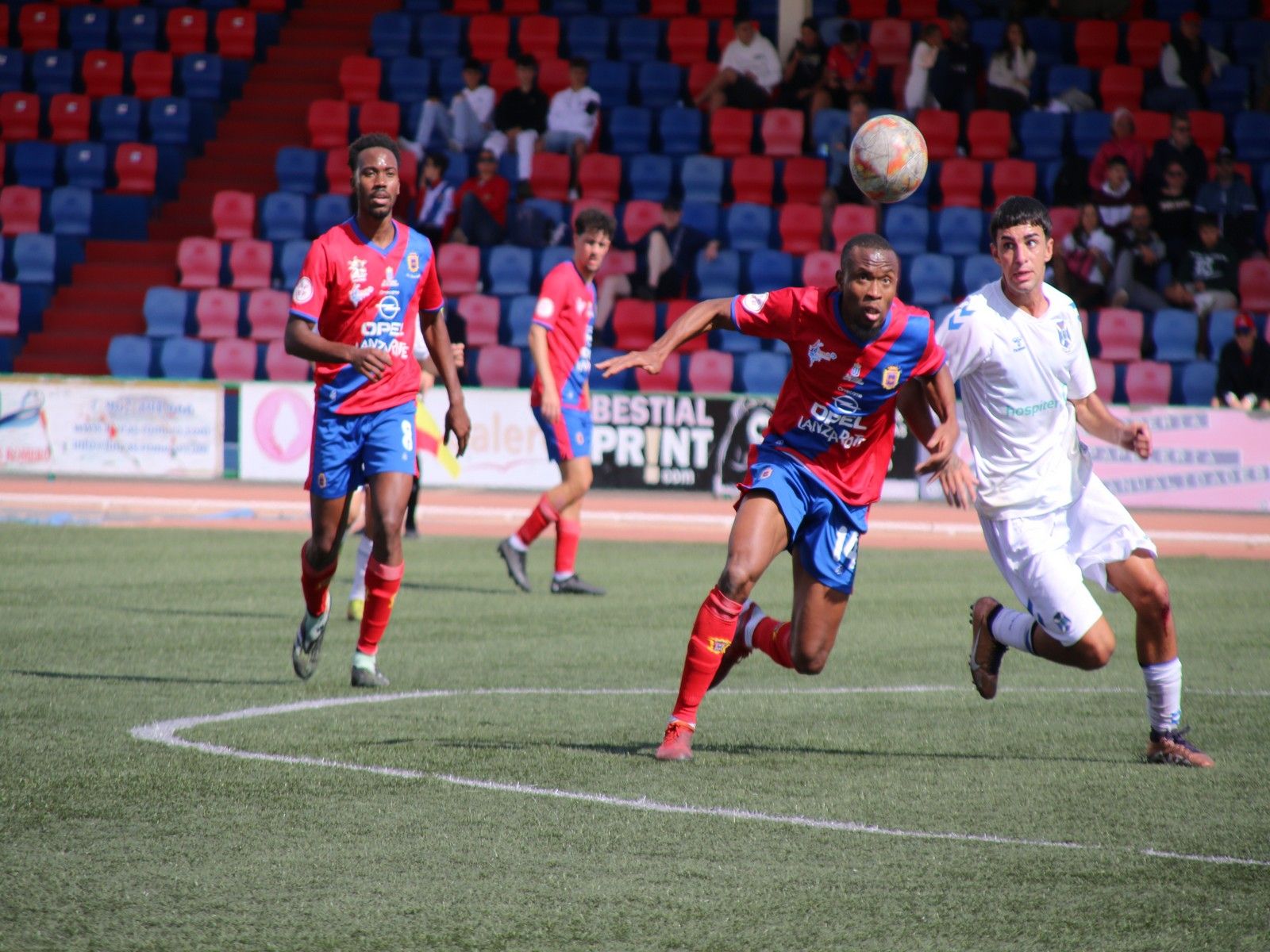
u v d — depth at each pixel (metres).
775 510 18.91
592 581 38.75
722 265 67.56
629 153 76.19
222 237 72.75
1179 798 17.42
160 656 26.62
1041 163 72.69
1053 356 19.03
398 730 20.72
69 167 76.62
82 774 17.78
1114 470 54.28
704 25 80.31
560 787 17.53
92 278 72.56
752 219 70.69
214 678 24.67
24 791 16.97
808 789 17.62
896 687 25.02
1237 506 54.06
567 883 13.88
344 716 21.70
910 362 18.34
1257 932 12.70
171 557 41.19
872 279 17.66
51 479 57.56
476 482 56.56
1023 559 19.47
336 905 13.16
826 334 18.30
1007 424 19.30
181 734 20.16
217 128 80.94
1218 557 45.94
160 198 76.88
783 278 67.88
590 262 35.22
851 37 74.75
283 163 75.75
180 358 66.00
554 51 80.88
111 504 52.94
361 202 22.56
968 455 54.44
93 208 74.81
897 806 16.86
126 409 57.09
